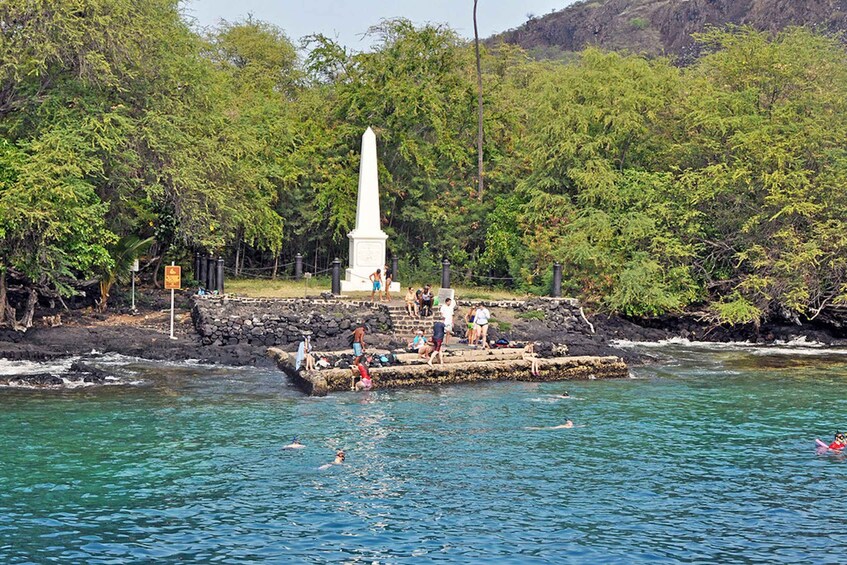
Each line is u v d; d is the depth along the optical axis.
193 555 18.03
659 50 167.25
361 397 32.94
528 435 27.62
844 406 32.47
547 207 56.03
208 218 47.66
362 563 17.78
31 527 19.33
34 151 41.06
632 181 54.78
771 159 51.03
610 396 33.94
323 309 43.81
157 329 43.12
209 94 52.12
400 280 58.88
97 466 23.67
